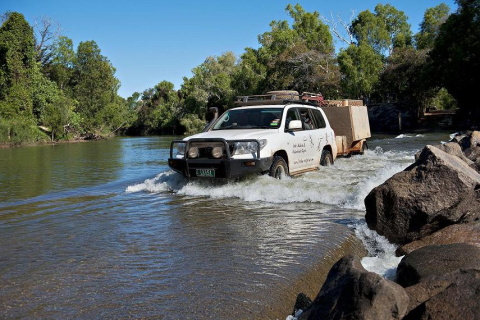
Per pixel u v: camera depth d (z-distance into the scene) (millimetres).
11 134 44594
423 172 5039
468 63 34719
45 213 6719
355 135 13320
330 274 3299
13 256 4496
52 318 3039
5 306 3256
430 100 50625
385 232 5133
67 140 55844
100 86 73125
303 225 5539
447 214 4895
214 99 69188
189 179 8469
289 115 9500
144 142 39594
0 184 10305
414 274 3408
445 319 2652
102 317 3029
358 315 2670
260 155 8031
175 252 4512
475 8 34844
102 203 7434
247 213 6332
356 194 6957
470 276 2832
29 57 55562
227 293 3389
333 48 52312
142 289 3516
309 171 9898
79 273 3939
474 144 10734
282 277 3703
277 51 52594
